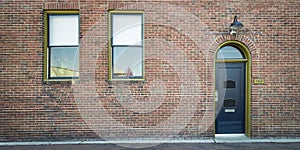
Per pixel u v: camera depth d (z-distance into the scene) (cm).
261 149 691
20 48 796
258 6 804
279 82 802
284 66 803
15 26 795
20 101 794
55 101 796
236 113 832
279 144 738
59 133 796
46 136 795
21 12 796
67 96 798
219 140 781
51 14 815
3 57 794
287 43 804
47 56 816
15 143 774
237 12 804
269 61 802
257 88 801
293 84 803
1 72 793
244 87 829
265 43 802
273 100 801
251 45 801
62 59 820
